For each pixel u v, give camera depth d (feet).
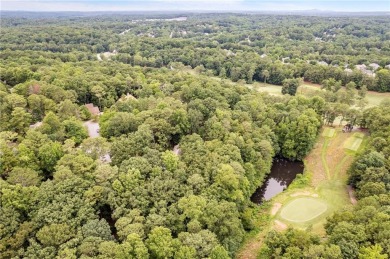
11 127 280.10
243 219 238.68
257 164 290.15
